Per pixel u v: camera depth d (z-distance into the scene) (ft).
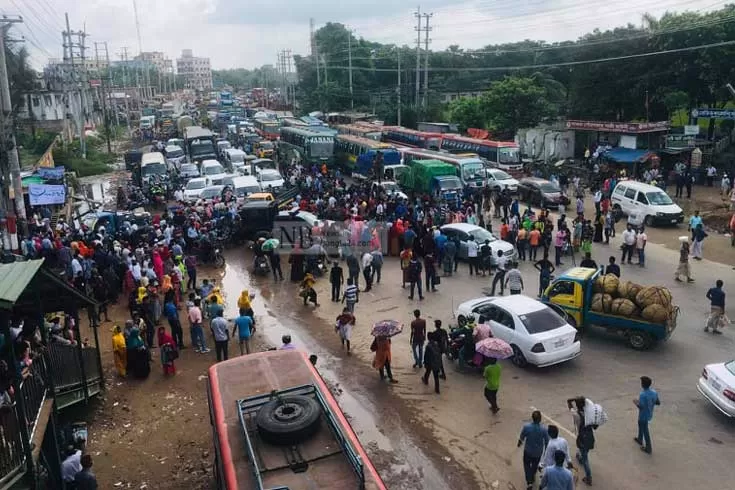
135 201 122.52
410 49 303.07
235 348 54.90
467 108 194.29
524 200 112.78
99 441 40.37
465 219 86.74
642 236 72.64
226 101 365.81
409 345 53.98
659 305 48.96
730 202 99.86
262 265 77.61
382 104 272.51
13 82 151.94
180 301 68.03
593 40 167.63
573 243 79.36
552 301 53.72
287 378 31.50
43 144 169.89
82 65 200.85
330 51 334.44
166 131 270.67
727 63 127.54
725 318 54.24
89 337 59.00
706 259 75.66
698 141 131.03
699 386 40.63
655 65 141.38
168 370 49.93
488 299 52.65
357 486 23.36
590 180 129.49
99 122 303.07
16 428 26.32
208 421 42.60
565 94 198.29
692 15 137.59
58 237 78.13
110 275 68.08
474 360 47.70
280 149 178.09
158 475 36.52
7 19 76.38
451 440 38.34
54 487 33.06
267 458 24.90
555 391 44.04
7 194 82.89
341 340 54.75
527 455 32.60
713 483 32.86
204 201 105.50
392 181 121.19
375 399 44.11
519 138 162.09
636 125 131.75
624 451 36.11
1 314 26.25
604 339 53.06
